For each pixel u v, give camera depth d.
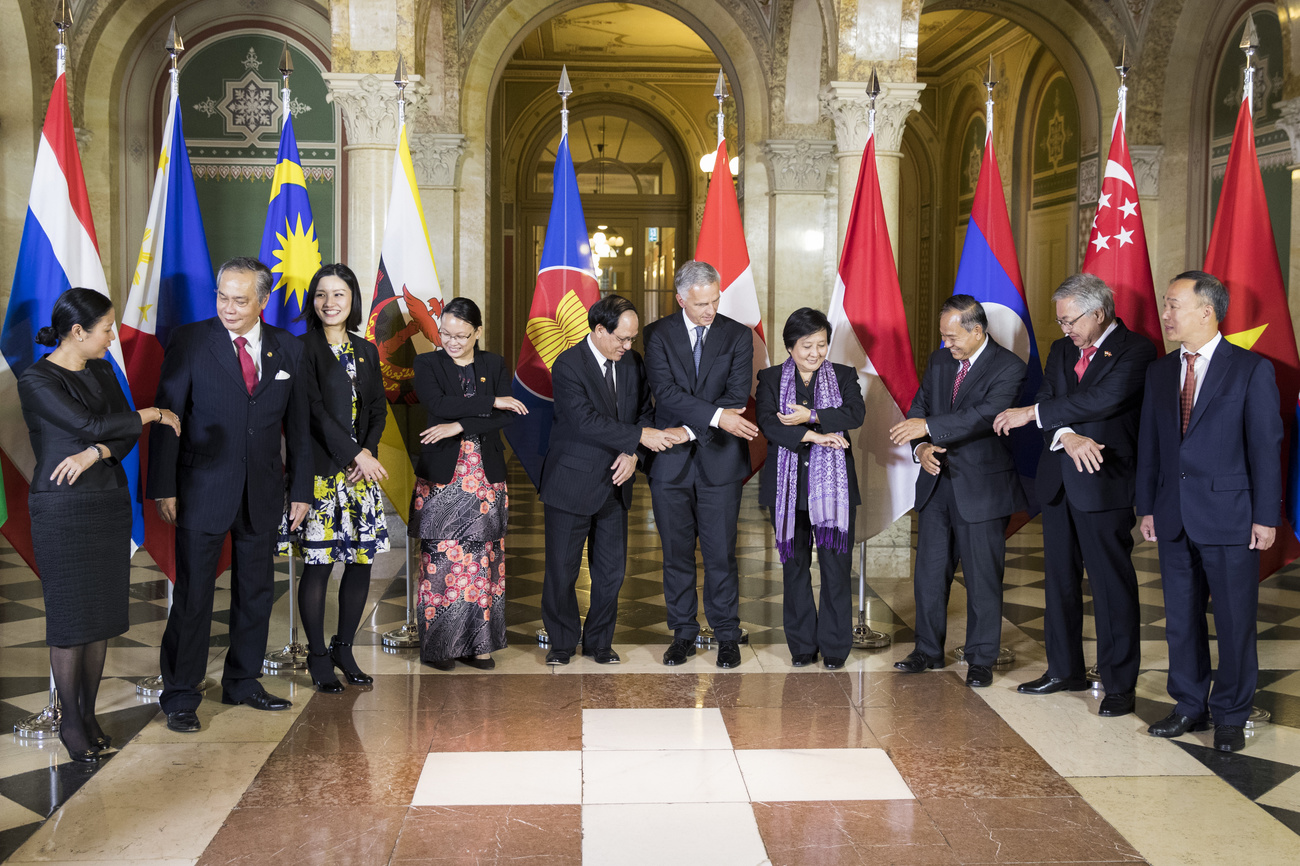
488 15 9.77
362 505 4.00
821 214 9.94
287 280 4.79
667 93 15.09
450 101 9.68
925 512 4.35
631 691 4.07
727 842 2.79
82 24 8.74
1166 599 3.66
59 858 2.66
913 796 3.09
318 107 9.23
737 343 4.35
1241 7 9.13
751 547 7.25
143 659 4.48
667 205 15.86
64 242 3.86
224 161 9.24
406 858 2.68
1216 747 3.48
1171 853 2.74
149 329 4.16
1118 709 3.82
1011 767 3.32
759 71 9.91
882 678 4.27
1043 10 10.11
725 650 4.45
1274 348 3.96
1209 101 9.64
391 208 5.03
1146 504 3.68
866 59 6.73
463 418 4.18
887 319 4.94
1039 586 6.11
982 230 4.98
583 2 9.91
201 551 3.61
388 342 5.03
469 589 4.27
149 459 3.55
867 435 4.91
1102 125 10.18
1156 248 10.09
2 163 8.38
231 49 9.17
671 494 4.39
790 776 3.24
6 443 3.71
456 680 4.20
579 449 4.29
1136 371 3.78
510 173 15.39
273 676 4.24
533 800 3.04
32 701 3.90
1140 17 9.80
